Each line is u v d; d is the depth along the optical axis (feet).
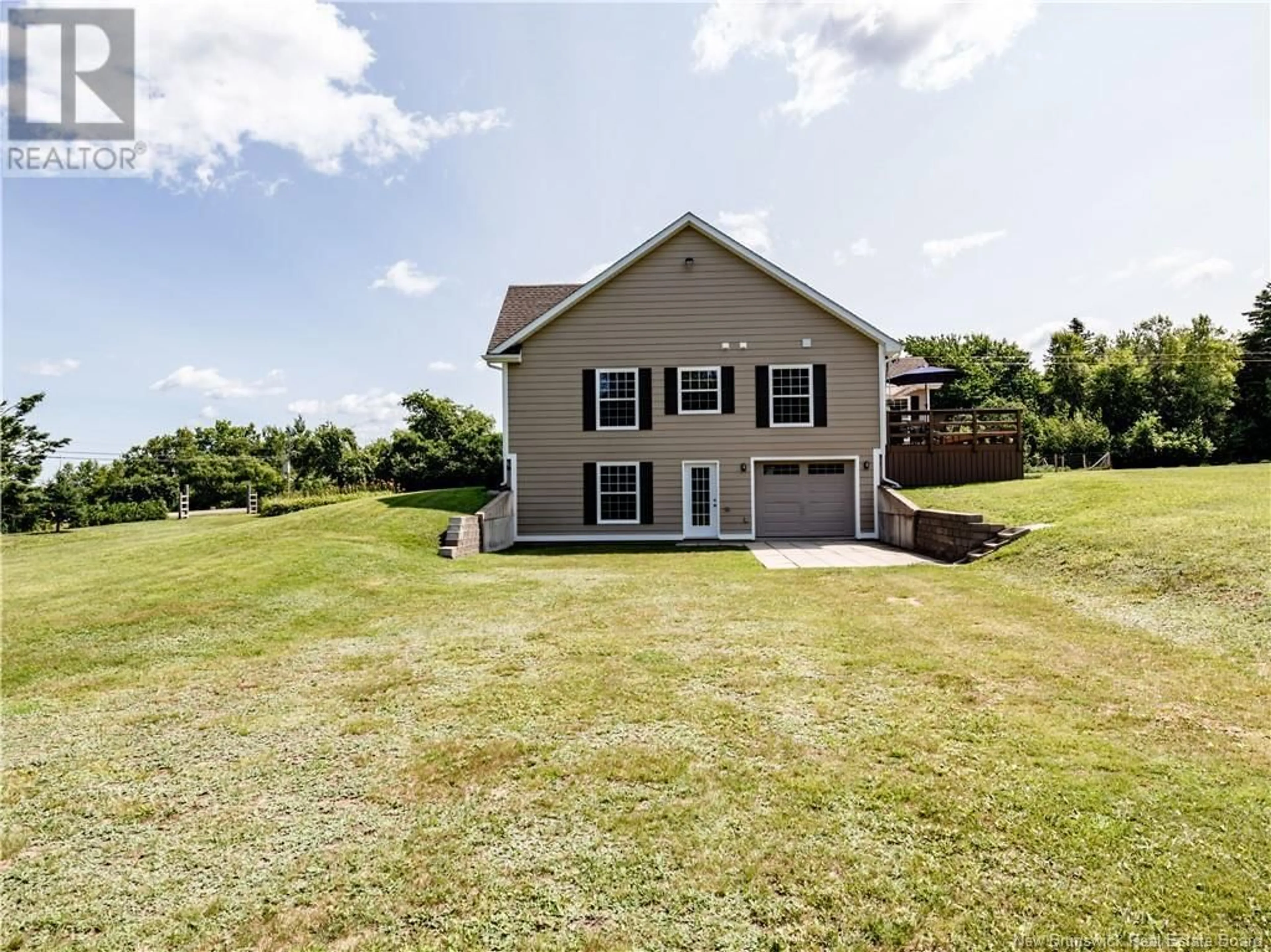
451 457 90.63
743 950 6.95
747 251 51.60
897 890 7.82
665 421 52.65
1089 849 8.49
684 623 21.94
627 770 11.22
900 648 18.30
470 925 7.47
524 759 11.80
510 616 23.59
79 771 11.73
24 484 77.92
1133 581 22.76
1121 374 132.05
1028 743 11.79
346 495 83.20
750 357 52.42
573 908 7.70
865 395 52.31
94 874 8.67
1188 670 15.48
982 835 8.89
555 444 52.85
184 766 11.89
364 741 12.81
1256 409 125.08
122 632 21.18
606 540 52.60
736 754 11.74
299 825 9.77
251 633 21.31
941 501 44.80
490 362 53.06
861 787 10.35
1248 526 24.49
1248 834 8.72
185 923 7.66
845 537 52.65
